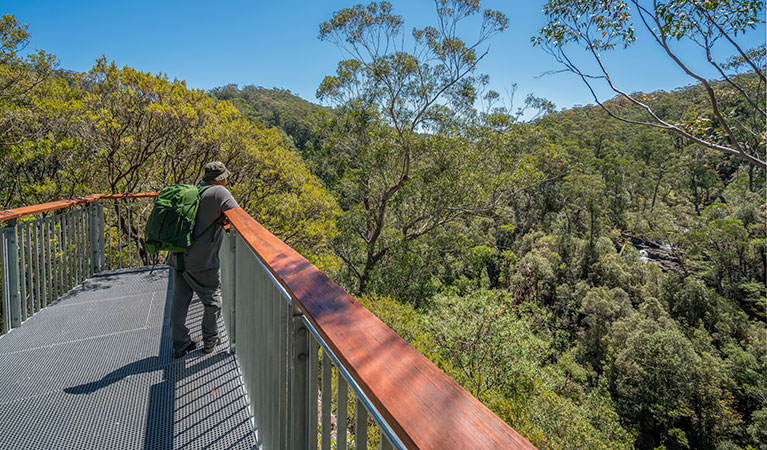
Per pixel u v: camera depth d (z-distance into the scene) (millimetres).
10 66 6645
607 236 45750
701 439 20766
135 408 2035
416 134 15516
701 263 37125
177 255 2316
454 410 471
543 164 16047
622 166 52688
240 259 2234
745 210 39344
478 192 14695
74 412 1995
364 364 593
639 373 22672
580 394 19281
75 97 8055
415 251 17406
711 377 22250
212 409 2025
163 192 2246
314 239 13625
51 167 8750
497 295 13883
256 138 10750
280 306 1279
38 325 3057
